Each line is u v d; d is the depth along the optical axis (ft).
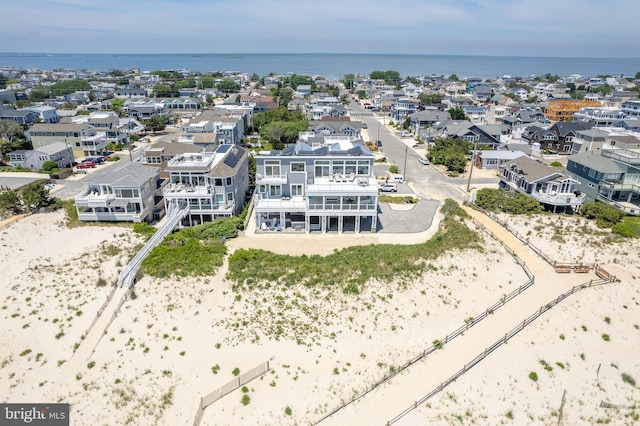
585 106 421.59
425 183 227.20
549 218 164.86
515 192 191.62
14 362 96.22
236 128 303.07
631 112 385.50
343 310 113.60
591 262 135.13
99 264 133.18
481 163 255.91
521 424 84.69
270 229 161.58
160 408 86.07
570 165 205.36
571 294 119.34
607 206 163.53
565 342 104.37
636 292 120.16
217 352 100.42
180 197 165.58
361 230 162.50
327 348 102.37
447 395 90.53
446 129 314.96
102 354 98.43
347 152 167.63
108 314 109.70
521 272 130.52
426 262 133.18
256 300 116.26
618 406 89.04
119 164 263.08
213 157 181.47
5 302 114.21
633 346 104.17
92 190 168.45
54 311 111.75
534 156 270.46
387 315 112.57
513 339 105.29
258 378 93.97
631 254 136.98
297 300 116.47
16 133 283.79
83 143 276.41
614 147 224.53
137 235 155.02
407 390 91.91
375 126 407.64
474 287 123.95
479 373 95.91
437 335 107.34
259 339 104.27
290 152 168.35
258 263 131.23
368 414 86.28
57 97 537.24
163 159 208.13
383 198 194.39
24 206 177.06
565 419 85.92
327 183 159.84
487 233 152.25
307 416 85.61
